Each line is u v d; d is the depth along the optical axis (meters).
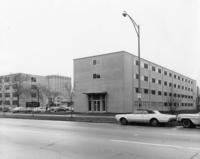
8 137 10.51
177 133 11.86
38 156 6.73
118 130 13.30
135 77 41.00
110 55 39.41
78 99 42.59
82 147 8.04
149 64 46.97
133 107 39.28
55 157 6.59
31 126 15.93
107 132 12.30
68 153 7.11
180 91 66.19
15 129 13.93
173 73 61.03
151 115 16.66
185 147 7.94
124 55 38.12
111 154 6.95
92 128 14.49
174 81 61.44
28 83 79.31
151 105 46.31
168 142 9.01
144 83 44.16
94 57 41.34
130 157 6.58
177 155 6.76
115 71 38.50
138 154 6.94
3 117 29.03
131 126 16.22
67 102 81.44
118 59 38.44
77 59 43.59
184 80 71.06
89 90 41.38
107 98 38.94
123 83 37.38
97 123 19.02
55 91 87.81
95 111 40.16
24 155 6.87
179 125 16.50
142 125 17.16
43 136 10.78
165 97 53.84
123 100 37.03
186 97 72.06
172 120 16.31
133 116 17.41
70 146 8.23
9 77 75.38
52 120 23.11
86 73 42.12
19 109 50.66
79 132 12.31
